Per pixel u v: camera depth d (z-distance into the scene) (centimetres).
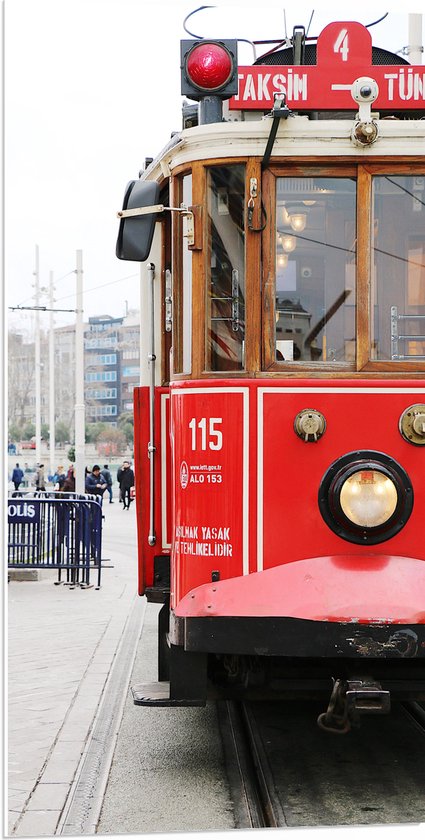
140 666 773
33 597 1132
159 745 581
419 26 917
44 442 6806
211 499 480
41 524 1227
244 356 490
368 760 555
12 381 6800
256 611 454
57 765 541
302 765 546
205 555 480
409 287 489
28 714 641
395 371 482
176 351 517
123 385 7019
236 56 504
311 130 486
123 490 2967
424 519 466
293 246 491
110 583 1254
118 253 505
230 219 497
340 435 472
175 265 519
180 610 477
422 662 495
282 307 489
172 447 514
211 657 525
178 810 474
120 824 455
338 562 458
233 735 604
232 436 477
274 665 503
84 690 700
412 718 646
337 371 484
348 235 491
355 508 459
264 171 491
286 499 471
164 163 538
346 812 470
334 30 497
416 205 489
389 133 486
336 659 498
